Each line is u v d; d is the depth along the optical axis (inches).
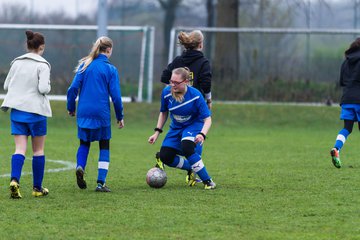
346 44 1910.7
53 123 1651.1
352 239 470.0
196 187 699.4
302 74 1825.8
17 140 629.6
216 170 854.5
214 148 1178.0
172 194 649.6
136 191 670.5
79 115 660.1
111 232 490.9
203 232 490.0
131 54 1910.7
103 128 663.1
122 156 1049.5
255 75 1844.2
